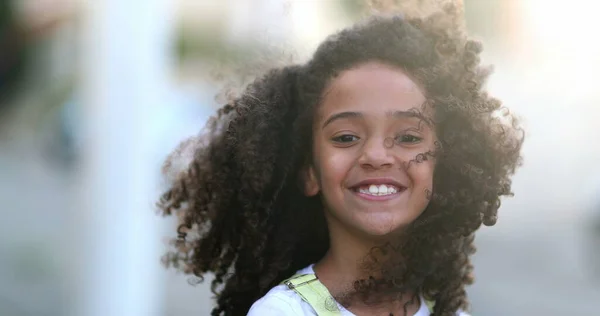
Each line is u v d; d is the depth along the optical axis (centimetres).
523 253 812
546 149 1081
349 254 214
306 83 221
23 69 1448
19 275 714
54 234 899
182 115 700
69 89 1360
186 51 980
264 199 227
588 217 814
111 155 462
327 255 220
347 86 212
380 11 235
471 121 225
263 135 227
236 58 321
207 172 239
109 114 461
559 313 638
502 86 1123
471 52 228
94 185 466
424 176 212
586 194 873
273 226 230
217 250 239
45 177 1316
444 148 222
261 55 250
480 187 226
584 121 1098
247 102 230
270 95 229
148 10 461
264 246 229
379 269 214
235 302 236
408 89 212
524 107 1108
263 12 408
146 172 468
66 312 614
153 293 484
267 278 229
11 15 1348
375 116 209
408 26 221
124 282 468
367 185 209
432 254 221
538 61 1138
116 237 465
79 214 579
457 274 233
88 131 474
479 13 699
